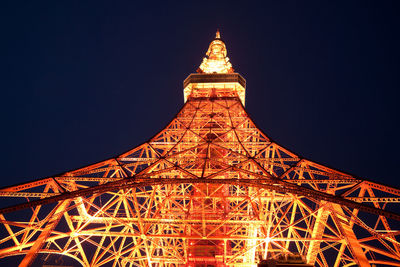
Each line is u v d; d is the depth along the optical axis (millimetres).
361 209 17234
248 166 34000
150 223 23031
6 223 17656
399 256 16625
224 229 29812
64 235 21438
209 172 32125
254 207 23312
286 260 16109
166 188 33125
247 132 37469
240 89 49781
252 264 26734
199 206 32844
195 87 49625
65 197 19062
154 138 31984
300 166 24812
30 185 20219
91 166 24594
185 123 40938
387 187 19188
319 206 21797
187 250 28609
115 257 23891
